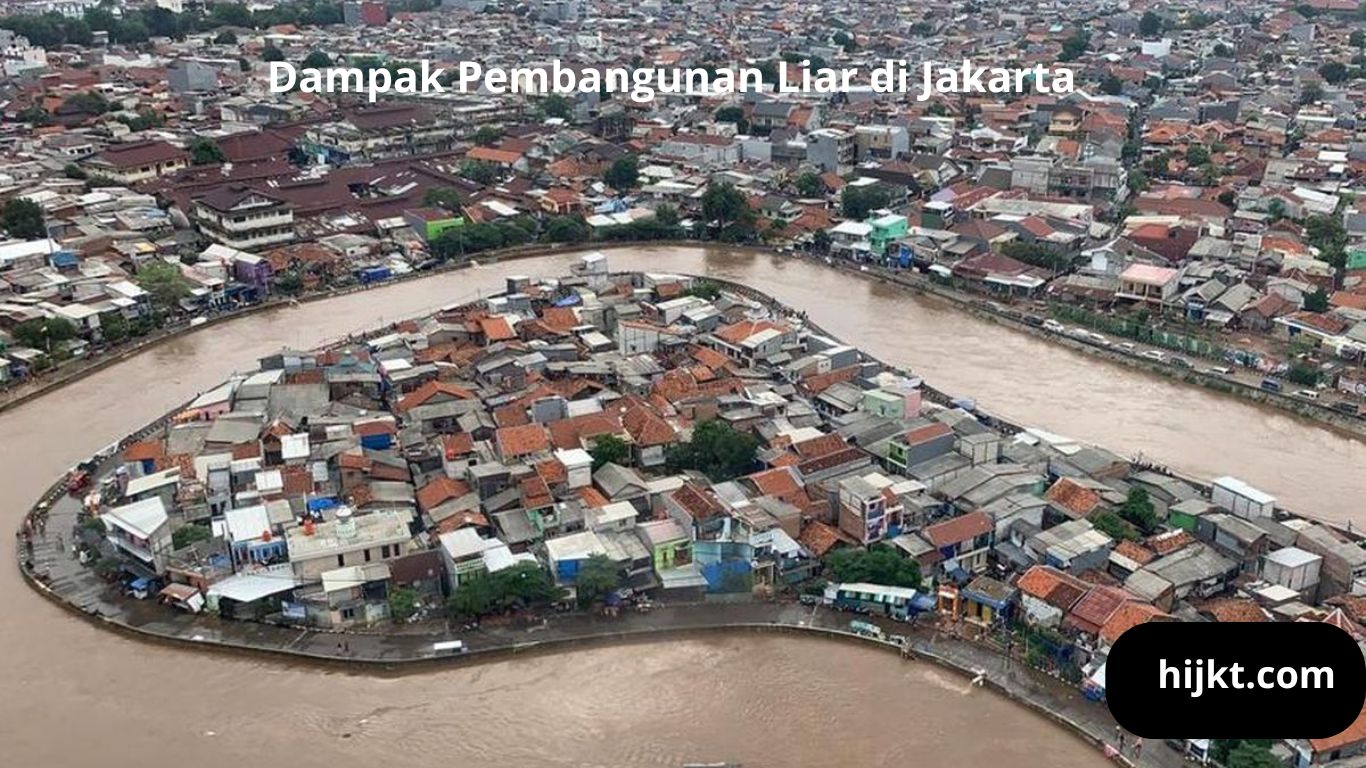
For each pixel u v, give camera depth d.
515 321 113.31
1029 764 59.47
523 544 75.56
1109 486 82.00
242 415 91.38
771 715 63.66
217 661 67.88
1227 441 97.31
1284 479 90.25
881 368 108.06
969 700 64.44
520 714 63.81
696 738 61.91
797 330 112.25
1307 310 119.56
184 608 71.44
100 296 121.31
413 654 67.44
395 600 70.12
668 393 97.31
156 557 73.50
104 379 110.62
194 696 64.88
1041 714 62.75
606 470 83.00
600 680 66.62
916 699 64.62
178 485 81.56
